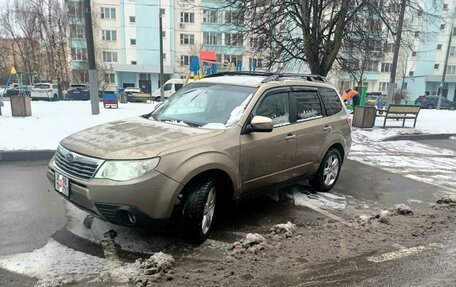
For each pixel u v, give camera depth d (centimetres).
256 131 415
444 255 373
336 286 308
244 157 413
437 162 885
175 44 4944
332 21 1305
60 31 3503
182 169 346
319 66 1344
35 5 3478
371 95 4241
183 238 379
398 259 361
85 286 296
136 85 5044
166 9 4809
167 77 5069
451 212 511
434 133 1266
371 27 1326
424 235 423
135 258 346
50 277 308
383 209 525
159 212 337
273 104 473
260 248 365
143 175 328
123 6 4738
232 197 413
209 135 388
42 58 4044
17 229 403
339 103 618
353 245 389
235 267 332
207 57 2109
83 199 340
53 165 386
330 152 579
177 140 367
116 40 4875
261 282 308
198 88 505
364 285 312
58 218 436
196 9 4691
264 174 450
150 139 367
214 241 391
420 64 5516
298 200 548
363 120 1312
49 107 1731
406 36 1844
